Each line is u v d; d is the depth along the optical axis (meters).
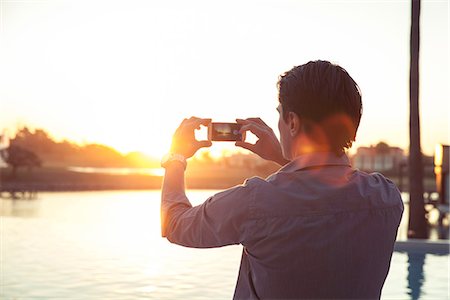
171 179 1.49
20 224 14.42
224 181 37.94
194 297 6.70
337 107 1.37
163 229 1.44
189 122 1.57
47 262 8.85
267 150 1.62
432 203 17.88
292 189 1.34
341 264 1.33
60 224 14.46
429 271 8.60
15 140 45.66
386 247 1.40
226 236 1.35
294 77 1.40
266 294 1.35
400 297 6.93
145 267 8.57
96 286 7.19
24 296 6.57
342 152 1.41
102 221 15.48
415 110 11.97
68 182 43.31
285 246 1.32
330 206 1.34
